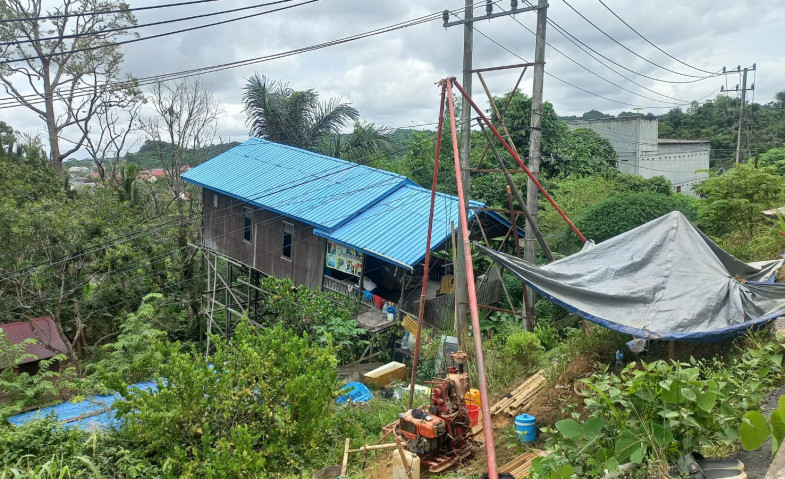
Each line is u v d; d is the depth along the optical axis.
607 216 16.94
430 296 17.36
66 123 32.31
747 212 15.09
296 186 21.47
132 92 30.95
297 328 17.61
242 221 23.12
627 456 4.46
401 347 16.42
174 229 25.44
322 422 10.52
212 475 8.69
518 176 23.88
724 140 46.38
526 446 7.48
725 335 7.73
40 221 20.36
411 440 8.63
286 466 9.78
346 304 17.73
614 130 38.91
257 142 27.80
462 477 7.81
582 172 27.28
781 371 5.90
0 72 29.44
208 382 10.05
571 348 10.28
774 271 10.09
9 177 24.94
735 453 4.90
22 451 8.68
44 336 20.41
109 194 26.00
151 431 9.32
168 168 31.16
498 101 27.55
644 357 9.13
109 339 23.73
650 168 38.94
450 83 10.68
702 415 4.50
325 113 33.75
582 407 8.52
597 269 9.40
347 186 20.73
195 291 25.58
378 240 16.80
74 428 9.24
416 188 20.05
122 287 22.98
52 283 20.94
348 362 16.36
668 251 9.26
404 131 39.88
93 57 30.84
